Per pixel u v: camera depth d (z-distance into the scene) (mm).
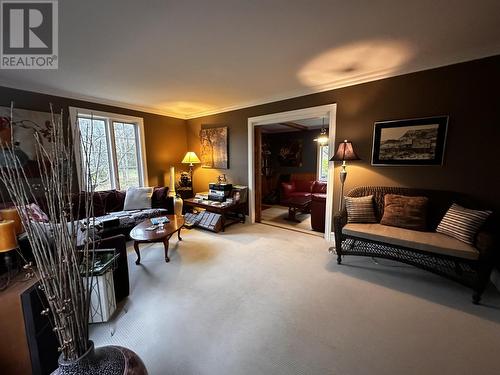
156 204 3871
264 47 2061
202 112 4680
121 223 3148
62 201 738
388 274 2352
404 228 2438
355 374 1284
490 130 2197
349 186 3064
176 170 4902
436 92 2410
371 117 2818
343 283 2191
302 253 2883
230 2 1460
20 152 2408
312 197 3801
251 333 1591
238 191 4055
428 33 1859
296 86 3129
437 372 1286
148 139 4371
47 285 722
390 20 1680
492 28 1786
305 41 1964
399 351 1427
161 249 3035
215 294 2037
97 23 1666
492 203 2238
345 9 1550
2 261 1271
